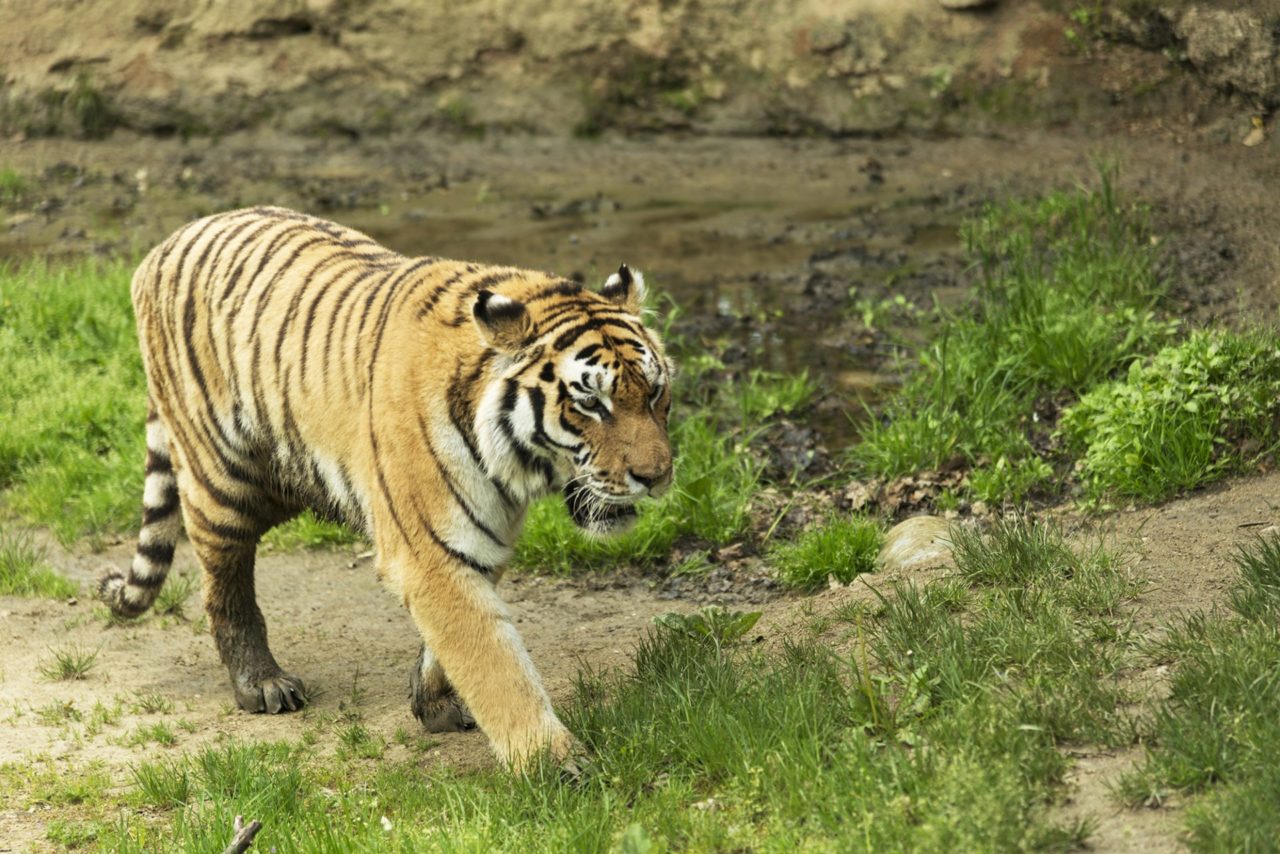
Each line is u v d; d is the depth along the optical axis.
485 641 7.90
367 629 10.96
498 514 8.05
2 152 24.45
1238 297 14.36
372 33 24.70
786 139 23.86
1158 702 7.20
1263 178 18.72
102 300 16.06
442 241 19.41
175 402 9.45
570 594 11.40
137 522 12.71
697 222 20.06
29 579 11.60
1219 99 20.98
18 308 15.72
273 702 9.49
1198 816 6.08
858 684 7.80
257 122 24.94
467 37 24.52
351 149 24.66
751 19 23.81
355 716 9.33
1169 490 10.77
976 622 8.31
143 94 24.91
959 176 21.06
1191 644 7.61
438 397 7.87
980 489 11.60
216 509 9.36
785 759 7.17
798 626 9.32
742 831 6.71
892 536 11.03
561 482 8.09
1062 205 17.69
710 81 24.14
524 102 24.52
